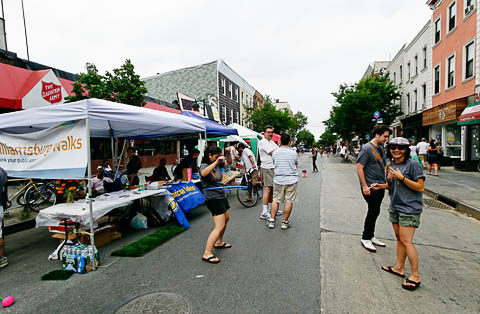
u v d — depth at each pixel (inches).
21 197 251.6
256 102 1338.6
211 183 143.9
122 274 128.6
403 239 113.7
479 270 128.1
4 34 382.3
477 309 96.8
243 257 144.9
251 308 98.7
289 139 195.3
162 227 206.5
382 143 151.4
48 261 148.4
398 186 115.5
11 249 168.7
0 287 118.9
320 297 105.4
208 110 739.4
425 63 727.1
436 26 640.4
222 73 939.3
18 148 163.3
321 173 565.9
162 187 219.0
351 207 259.3
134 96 351.3
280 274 125.0
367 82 859.4
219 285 115.9
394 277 121.3
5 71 294.2
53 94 292.8
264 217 225.1
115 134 304.2
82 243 159.6
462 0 520.4
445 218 221.0
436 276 122.2
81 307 102.1
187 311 97.4
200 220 225.6
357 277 121.5
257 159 563.2
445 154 600.4
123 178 292.0
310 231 187.8
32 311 100.0
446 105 550.0
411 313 94.7
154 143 732.7
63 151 145.9
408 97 860.0
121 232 196.2
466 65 509.7
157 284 118.0
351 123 887.1
